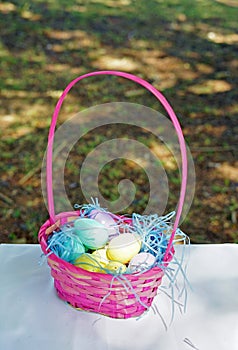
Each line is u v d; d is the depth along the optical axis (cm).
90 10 434
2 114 283
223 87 324
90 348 98
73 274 98
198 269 115
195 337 101
